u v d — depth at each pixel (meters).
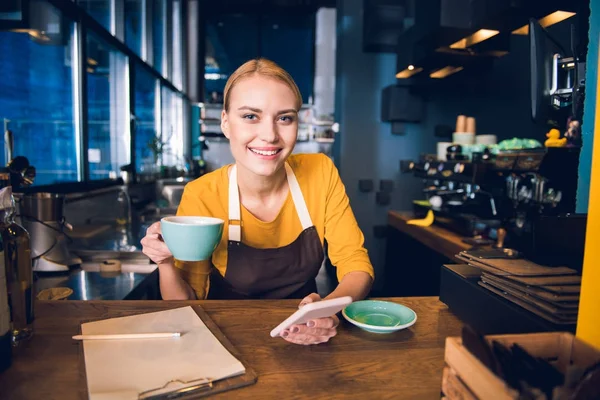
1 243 0.67
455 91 4.29
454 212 3.08
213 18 6.62
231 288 1.32
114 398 0.57
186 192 1.34
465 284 0.92
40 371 0.67
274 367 0.70
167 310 0.92
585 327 0.67
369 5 4.00
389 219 4.10
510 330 0.79
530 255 0.94
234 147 1.12
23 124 2.85
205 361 0.69
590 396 0.41
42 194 1.72
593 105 1.21
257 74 1.03
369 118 4.27
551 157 2.04
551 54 1.50
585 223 0.90
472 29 2.42
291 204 1.34
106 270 1.77
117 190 3.19
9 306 0.76
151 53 4.73
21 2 1.77
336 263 1.32
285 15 6.45
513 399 0.42
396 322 0.90
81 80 2.83
